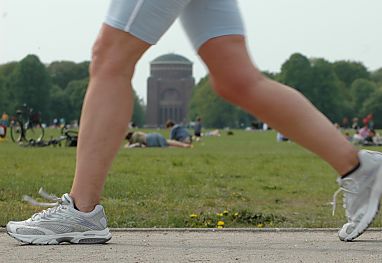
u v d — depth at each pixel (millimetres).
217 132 38469
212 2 2623
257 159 12281
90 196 2758
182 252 2623
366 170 2713
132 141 18797
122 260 2432
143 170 8891
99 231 2795
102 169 2729
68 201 2758
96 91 2668
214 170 9164
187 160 11641
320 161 11773
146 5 2598
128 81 2680
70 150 14945
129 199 5434
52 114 77625
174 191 6156
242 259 2463
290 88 2648
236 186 6934
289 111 2625
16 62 76500
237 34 2648
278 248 2746
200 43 2658
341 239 2855
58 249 2650
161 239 3158
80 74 92250
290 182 7527
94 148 2697
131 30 2621
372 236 3139
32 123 18891
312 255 2543
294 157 13156
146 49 2662
